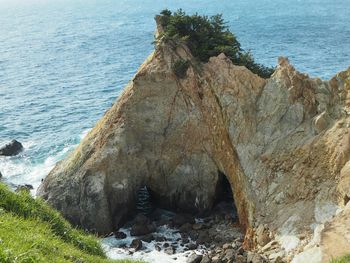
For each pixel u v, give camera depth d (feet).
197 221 171.53
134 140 180.65
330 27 642.22
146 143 181.57
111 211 173.88
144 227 163.84
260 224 146.20
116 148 177.27
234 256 137.69
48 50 593.01
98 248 67.77
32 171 224.12
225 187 186.80
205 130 174.50
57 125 287.48
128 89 182.50
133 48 580.71
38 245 44.73
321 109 154.30
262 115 165.68
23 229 48.49
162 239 157.58
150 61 179.83
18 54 567.18
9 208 57.26
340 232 107.24
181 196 180.75
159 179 183.01
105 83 393.91
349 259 83.35
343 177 132.26
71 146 253.24
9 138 267.18
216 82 172.96
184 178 179.32
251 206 153.48
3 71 460.96
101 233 171.12
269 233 141.18
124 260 68.08
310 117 156.56
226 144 169.17
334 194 133.49
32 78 424.05
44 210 63.41
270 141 160.86
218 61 176.45
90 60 506.89
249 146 164.04
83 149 182.39
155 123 179.52
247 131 166.20
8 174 220.43
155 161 181.47
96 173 175.01
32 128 282.97
